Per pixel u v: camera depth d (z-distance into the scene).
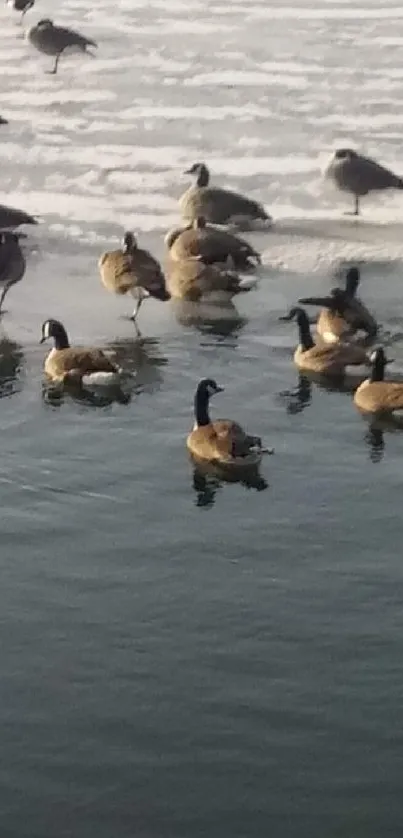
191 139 25.89
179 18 32.72
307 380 17.64
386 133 26.25
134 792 10.98
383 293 20.34
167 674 12.26
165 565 13.77
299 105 27.48
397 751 11.37
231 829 10.64
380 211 23.33
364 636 12.74
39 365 18.08
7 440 16.11
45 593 13.34
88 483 15.23
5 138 25.75
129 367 17.98
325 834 10.59
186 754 11.34
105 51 30.42
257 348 18.59
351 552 13.97
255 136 26.03
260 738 11.52
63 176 24.27
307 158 25.14
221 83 28.59
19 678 12.20
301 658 12.46
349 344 18.12
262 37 31.39
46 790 11.00
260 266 21.12
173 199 23.50
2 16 32.84
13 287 20.56
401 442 16.09
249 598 13.26
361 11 33.38
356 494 15.00
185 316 19.62
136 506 14.80
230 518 14.55
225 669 12.32
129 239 19.73
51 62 29.78
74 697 11.98
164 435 16.22
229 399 17.17
